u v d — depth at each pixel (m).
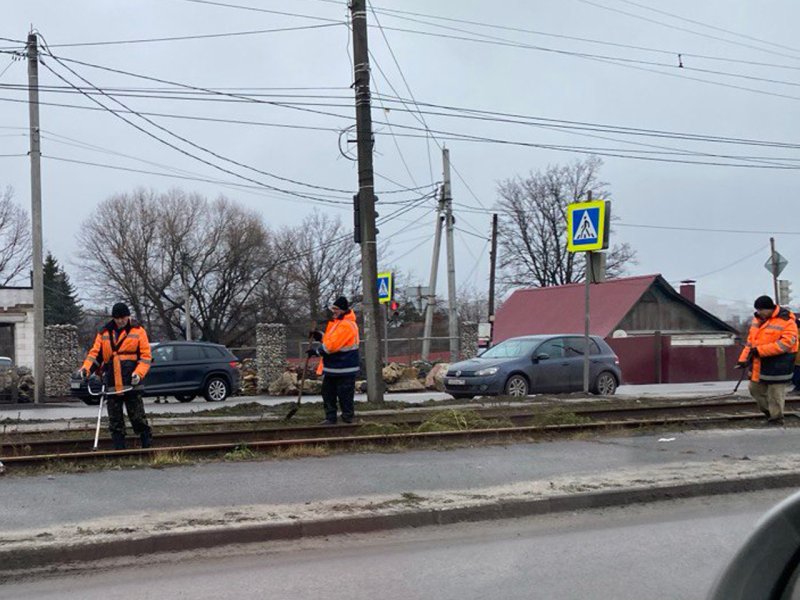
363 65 17.12
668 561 6.09
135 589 5.56
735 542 6.61
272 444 10.46
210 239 60.75
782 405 12.55
